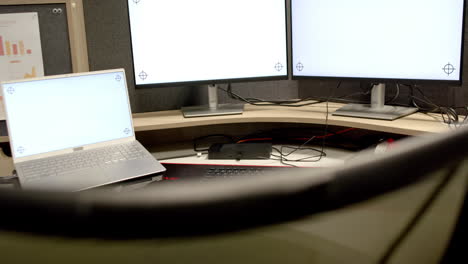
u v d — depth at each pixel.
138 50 1.19
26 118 0.96
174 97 1.36
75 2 1.18
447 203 0.24
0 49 1.14
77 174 0.92
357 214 0.20
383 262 0.23
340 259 0.21
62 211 0.16
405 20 1.02
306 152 1.17
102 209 0.16
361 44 1.11
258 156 1.13
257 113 1.24
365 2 1.08
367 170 0.18
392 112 1.12
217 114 1.23
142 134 1.31
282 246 0.19
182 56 1.22
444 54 0.97
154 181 0.97
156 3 1.18
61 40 1.17
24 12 1.14
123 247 0.18
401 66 1.05
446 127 0.98
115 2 1.26
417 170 0.20
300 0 1.21
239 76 1.26
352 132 1.27
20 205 0.16
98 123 1.04
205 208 0.16
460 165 0.22
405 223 0.22
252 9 1.23
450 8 0.95
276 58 1.27
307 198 0.17
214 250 0.18
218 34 1.22
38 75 1.17
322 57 1.20
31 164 0.95
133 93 1.33
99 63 1.28
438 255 0.27
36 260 0.18
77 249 0.17
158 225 0.16
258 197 0.17
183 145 1.29
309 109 1.27
